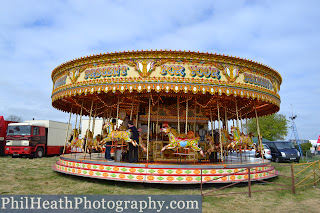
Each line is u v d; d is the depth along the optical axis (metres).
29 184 9.15
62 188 8.55
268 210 6.46
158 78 9.16
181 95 11.14
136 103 13.42
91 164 9.63
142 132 11.86
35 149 19.88
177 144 9.48
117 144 10.53
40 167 14.12
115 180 8.99
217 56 9.48
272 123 39.00
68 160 10.78
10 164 15.00
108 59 9.70
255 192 8.48
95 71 9.97
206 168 8.91
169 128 9.76
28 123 19.83
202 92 9.27
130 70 9.42
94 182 9.59
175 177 8.65
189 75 9.28
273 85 11.78
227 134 11.98
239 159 13.38
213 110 17.05
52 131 22.27
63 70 11.46
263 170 10.52
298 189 9.05
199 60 9.38
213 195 7.39
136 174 8.76
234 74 9.82
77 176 10.88
